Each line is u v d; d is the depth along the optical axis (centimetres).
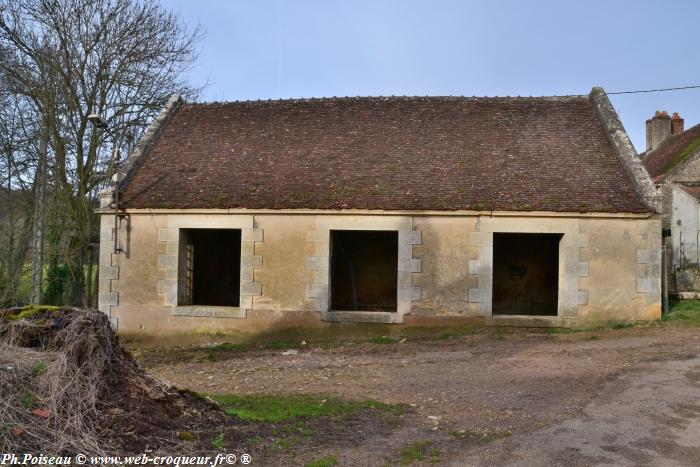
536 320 1144
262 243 1212
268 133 1433
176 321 1233
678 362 814
